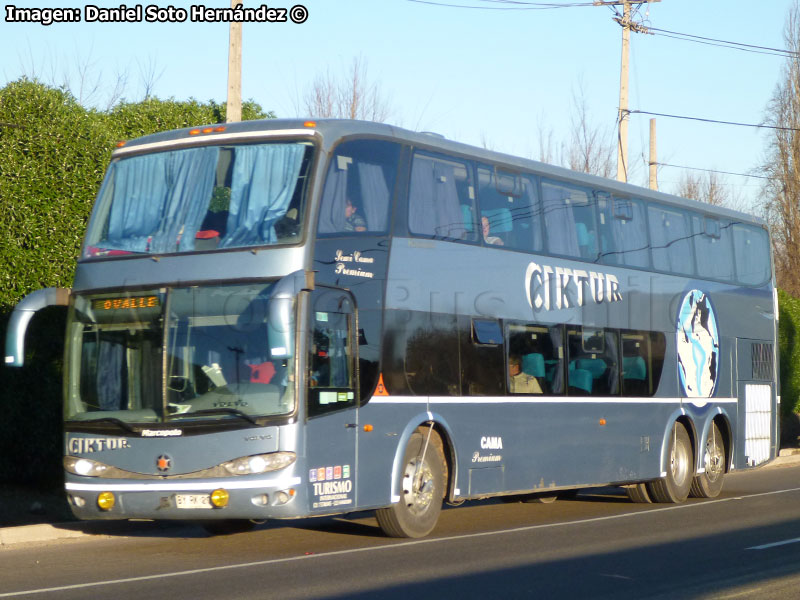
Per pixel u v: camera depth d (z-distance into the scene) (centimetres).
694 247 2078
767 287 2317
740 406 2169
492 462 1532
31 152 1802
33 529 1432
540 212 1688
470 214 1542
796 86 5316
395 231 1402
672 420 1953
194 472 1237
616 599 1009
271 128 1327
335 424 1284
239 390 1243
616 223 1869
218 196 1316
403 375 1389
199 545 1387
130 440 1266
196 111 2331
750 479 2547
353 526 1594
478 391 1515
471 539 1434
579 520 1688
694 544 1384
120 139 2031
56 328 1825
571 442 1697
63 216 1823
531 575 1139
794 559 1255
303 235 1264
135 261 1314
